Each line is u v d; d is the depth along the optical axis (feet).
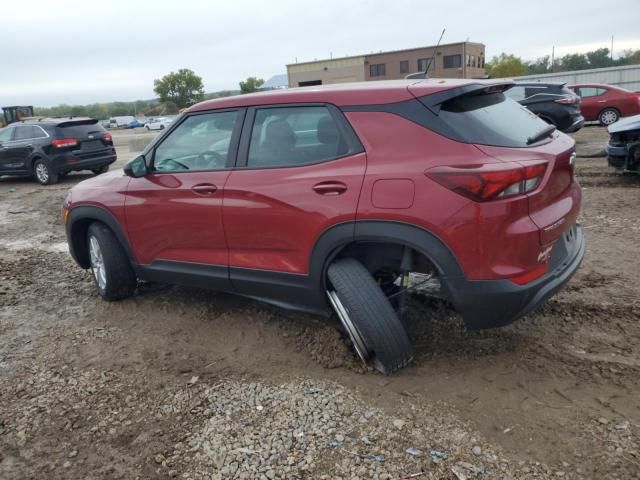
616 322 12.52
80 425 9.88
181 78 308.60
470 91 10.14
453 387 10.37
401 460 8.41
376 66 179.83
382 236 9.88
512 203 9.14
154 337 13.41
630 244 18.04
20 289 17.48
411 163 9.75
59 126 43.57
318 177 10.66
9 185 46.11
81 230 16.37
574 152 11.08
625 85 101.86
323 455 8.64
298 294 11.53
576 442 8.62
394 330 10.34
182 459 8.81
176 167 13.43
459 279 9.47
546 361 11.11
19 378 11.62
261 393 10.55
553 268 10.18
